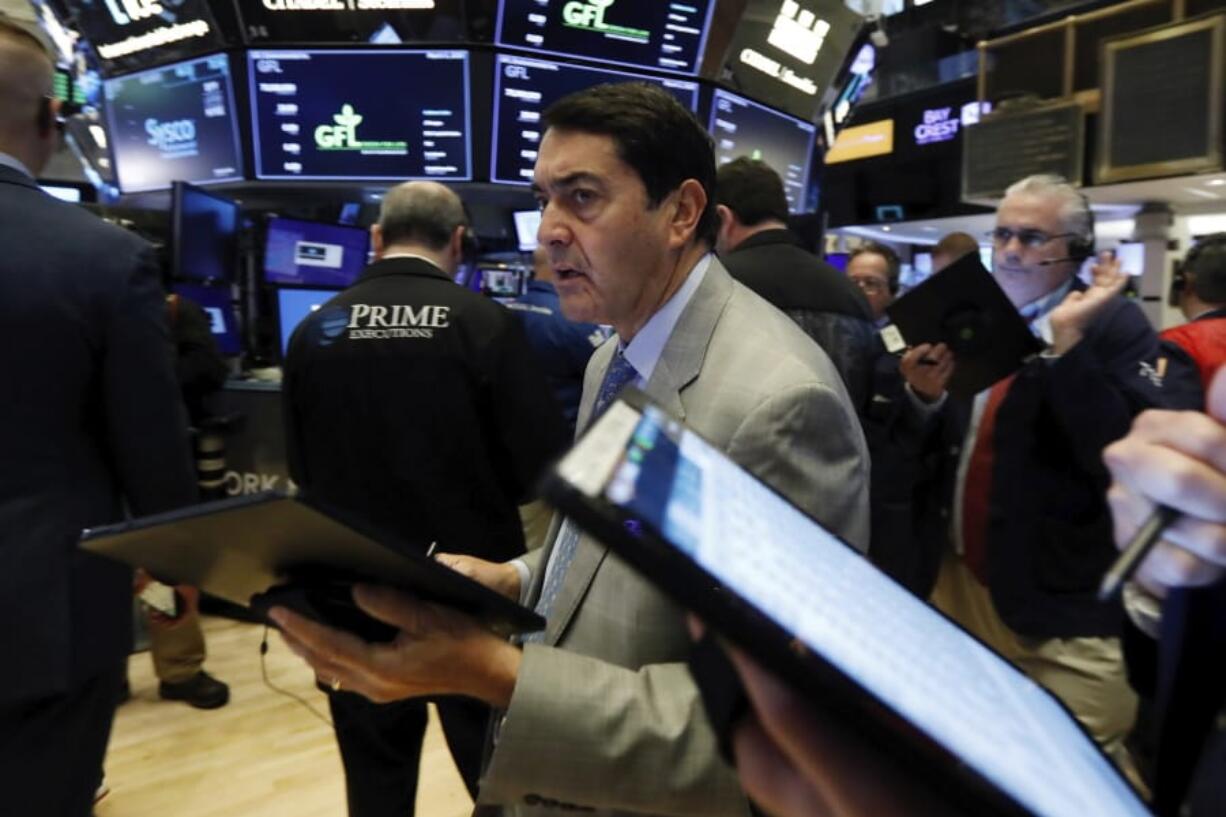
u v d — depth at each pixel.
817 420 0.80
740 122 4.36
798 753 0.33
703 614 0.29
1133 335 1.53
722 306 0.92
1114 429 1.45
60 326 1.27
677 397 0.87
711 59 4.07
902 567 1.84
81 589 1.29
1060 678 1.58
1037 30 7.60
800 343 0.89
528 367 1.71
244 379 3.70
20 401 1.25
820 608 0.35
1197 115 6.16
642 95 0.92
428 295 1.71
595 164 0.89
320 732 2.62
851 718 0.30
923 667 0.37
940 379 1.68
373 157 4.04
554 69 3.94
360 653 0.66
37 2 4.16
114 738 2.55
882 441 1.84
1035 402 1.55
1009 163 7.39
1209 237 2.12
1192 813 0.41
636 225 0.90
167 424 1.38
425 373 1.65
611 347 1.23
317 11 3.75
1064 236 1.74
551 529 1.06
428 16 3.74
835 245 8.44
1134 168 6.53
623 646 0.81
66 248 1.30
